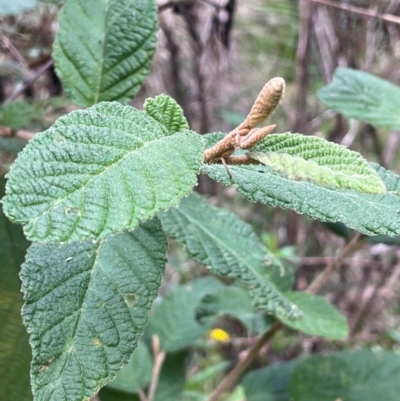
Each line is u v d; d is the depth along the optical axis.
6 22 0.38
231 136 0.15
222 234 0.25
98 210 0.12
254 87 0.71
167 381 0.37
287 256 0.50
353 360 0.33
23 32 0.40
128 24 0.24
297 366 0.33
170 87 0.60
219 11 0.50
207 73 0.60
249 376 0.36
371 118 0.30
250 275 0.23
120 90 0.24
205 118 0.58
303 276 0.58
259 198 0.16
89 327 0.17
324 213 0.16
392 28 0.53
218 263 0.23
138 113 0.15
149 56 0.24
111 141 0.13
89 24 0.24
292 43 0.68
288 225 0.61
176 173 0.13
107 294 0.18
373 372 0.33
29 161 0.12
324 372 0.33
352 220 0.16
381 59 0.57
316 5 0.54
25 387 0.22
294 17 0.64
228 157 0.16
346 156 0.14
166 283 0.63
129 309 0.18
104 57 0.24
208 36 0.54
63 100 0.34
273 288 0.24
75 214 0.11
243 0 0.65
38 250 0.18
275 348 0.52
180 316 0.38
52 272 0.18
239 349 0.59
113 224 0.12
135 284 0.18
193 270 0.63
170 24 0.55
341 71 0.33
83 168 0.12
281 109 0.71
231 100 0.68
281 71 0.71
